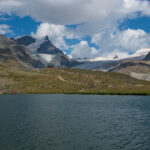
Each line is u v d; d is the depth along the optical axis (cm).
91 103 13625
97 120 7250
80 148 4128
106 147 4206
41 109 10350
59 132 5416
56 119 7362
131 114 8731
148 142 4550
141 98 17812
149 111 9712
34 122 6756
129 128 5972
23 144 4356
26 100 16138
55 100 16125
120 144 4409
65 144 4381
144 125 6406
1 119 7300
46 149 4053
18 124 6412
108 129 5822
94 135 5144
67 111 9638
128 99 16800
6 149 4050
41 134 5197
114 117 7931
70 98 18262
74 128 5922
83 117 7881
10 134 5172
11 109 10300
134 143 4488
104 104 12975
